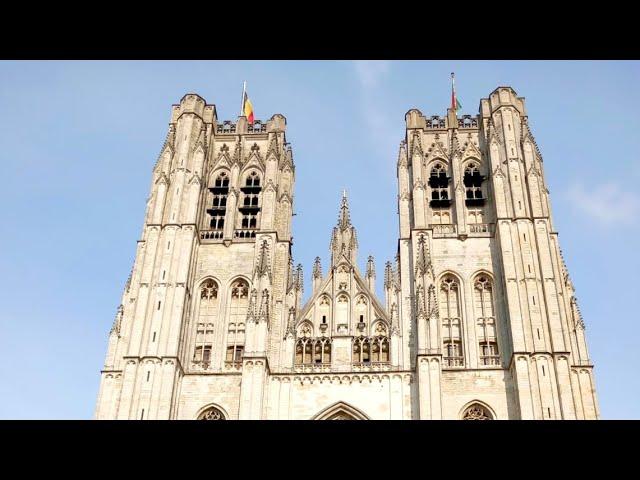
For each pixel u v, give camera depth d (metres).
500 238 93.06
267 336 86.75
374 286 93.56
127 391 83.25
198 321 92.88
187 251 94.31
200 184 101.25
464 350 87.75
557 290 88.06
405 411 82.38
